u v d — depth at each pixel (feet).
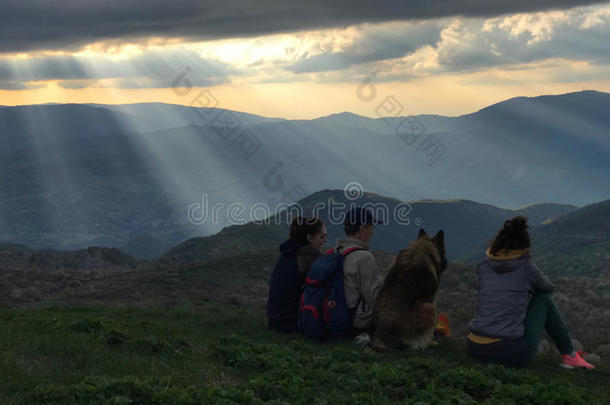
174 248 319.68
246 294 63.36
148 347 23.24
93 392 13.98
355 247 26.71
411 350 24.84
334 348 24.94
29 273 71.36
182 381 17.69
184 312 40.98
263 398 16.67
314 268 26.99
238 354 22.82
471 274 77.10
